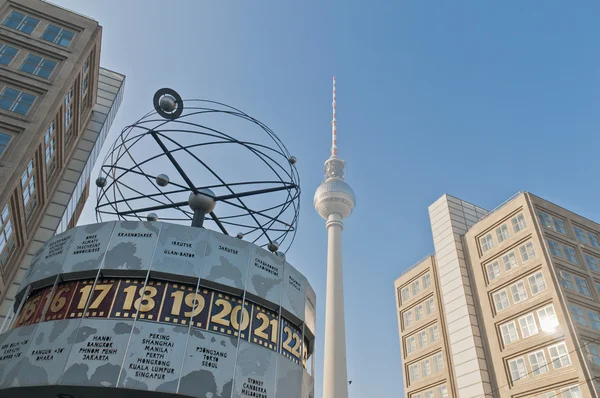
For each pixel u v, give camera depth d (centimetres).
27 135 4147
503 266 5559
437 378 5931
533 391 4622
